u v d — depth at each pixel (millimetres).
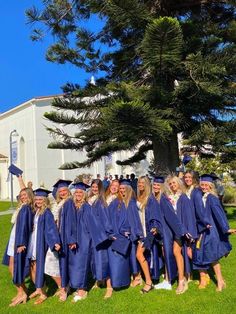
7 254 6840
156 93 12305
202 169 20625
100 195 6812
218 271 6426
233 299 5871
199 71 11766
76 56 14781
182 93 12633
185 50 12477
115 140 13711
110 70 15453
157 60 11234
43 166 40562
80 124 14781
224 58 12430
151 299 6156
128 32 14203
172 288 6645
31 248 6500
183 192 6773
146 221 6723
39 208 6598
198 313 5430
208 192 6551
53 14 14484
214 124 13773
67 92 14617
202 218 6383
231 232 6273
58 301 6352
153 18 12469
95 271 6590
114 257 6621
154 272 6738
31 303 6344
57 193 6906
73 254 6543
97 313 5691
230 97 13547
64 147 15305
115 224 6707
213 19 14625
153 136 12711
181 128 13578
